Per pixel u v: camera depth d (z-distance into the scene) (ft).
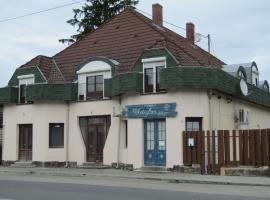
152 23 113.91
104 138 101.19
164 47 92.89
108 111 100.12
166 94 90.17
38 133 106.63
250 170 76.69
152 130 92.22
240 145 80.02
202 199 46.75
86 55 111.65
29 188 58.03
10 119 112.57
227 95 98.53
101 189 56.80
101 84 102.42
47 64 112.78
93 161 102.22
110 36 111.75
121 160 97.09
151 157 91.61
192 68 87.51
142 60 94.12
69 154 104.53
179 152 87.56
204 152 83.25
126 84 93.20
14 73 113.39
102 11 155.94
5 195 50.24
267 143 77.36
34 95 105.50
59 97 104.53
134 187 59.88
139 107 93.04
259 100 117.60
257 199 47.11
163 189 57.31
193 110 88.22
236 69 107.55
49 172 90.07
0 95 111.96
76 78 106.32
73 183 66.08
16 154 110.42
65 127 105.19
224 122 96.32
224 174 79.36
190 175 79.51
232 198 47.83
